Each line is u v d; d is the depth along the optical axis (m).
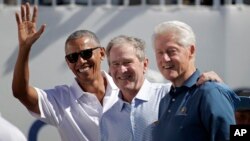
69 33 26.83
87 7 26.80
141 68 15.77
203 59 26.53
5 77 26.89
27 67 17.08
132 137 15.90
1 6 27.08
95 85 17.50
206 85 12.74
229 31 26.41
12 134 12.68
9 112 26.75
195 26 26.56
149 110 15.81
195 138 12.74
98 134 17.42
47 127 26.45
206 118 12.50
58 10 26.84
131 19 26.70
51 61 26.84
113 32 26.75
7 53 26.95
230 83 26.47
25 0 27.44
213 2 26.66
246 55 26.47
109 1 26.91
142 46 15.77
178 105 13.09
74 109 17.52
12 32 27.00
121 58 15.52
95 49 17.58
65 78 26.75
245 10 26.42
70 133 17.61
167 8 26.67
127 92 15.92
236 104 13.28
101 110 17.42
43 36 26.84
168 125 13.21
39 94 17.45
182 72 13.10
